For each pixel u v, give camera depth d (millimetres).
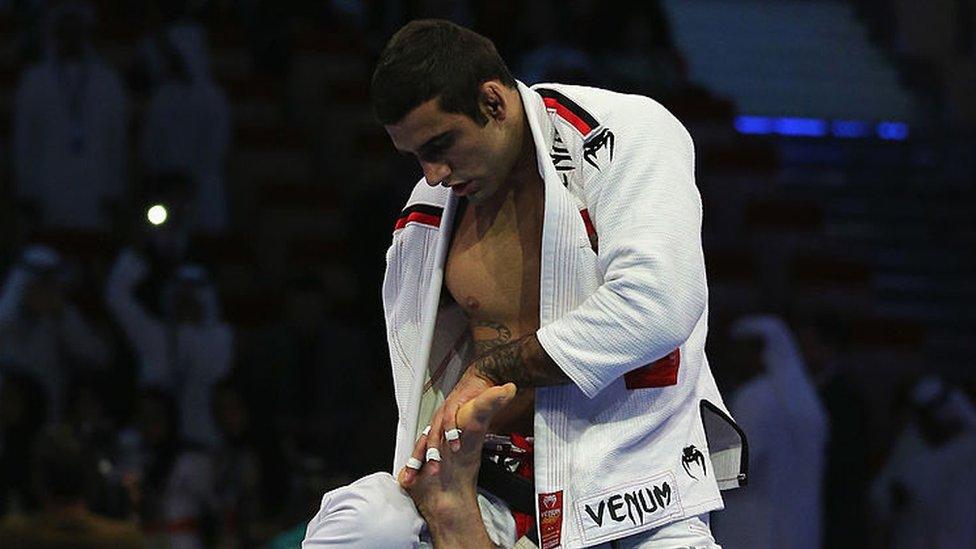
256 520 15258
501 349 6031
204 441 15539
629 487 6043
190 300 17250
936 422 17344
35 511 13008
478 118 5922
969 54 31031
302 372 17625
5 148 24844
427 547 6289
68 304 18031
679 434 6145
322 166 26078
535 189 6215
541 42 24922
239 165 25797
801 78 30531
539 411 6117
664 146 6051
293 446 16078
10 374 14797
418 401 6414
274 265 24328
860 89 30438
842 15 32688
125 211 21906
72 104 22219
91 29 25656
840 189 27453
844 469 16062
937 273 26219
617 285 5836
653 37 25172
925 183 27859
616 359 5828
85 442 13992
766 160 25078
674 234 5895
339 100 26312
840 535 15961
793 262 23938
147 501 14867
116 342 17312
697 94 25734
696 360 6270
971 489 17125
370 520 6152
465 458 6117
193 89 23094
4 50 27375
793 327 16578
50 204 22141
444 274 6410
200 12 28594
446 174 5969
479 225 6316
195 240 22531
